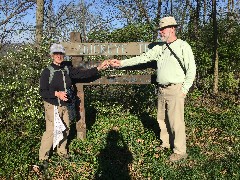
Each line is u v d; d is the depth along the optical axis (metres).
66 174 2.39
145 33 4.15
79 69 2.68
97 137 3.07
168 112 2.57
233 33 5.56
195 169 2.35
